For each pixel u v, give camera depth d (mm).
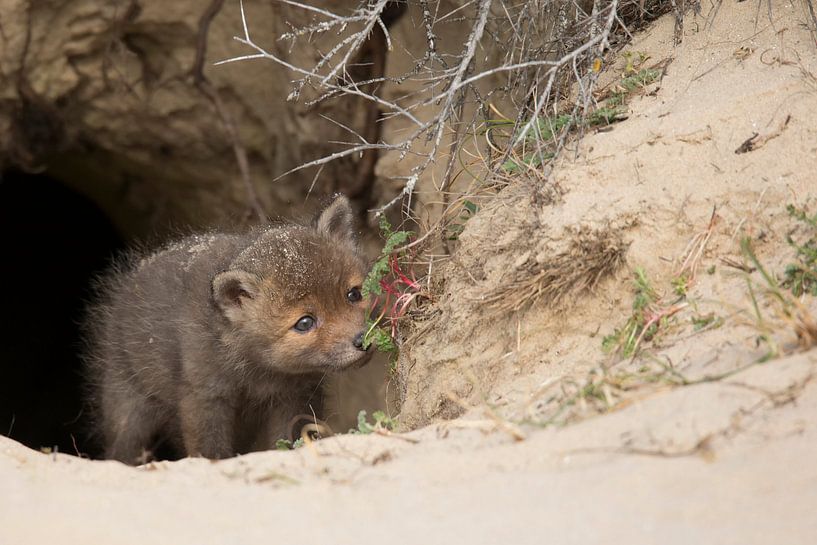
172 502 5883
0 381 21703
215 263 11695
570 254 8469
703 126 8625
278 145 17797
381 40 15070
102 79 17547
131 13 16922
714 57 9617
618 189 8531
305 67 16469
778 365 6027
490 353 9133
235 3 17062
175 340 11500
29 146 17828
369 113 15719
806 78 8672
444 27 13977
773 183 7887
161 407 12328
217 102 17094
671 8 10625
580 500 5086
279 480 6273
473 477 5723
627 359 7457
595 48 10008
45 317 22328
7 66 16781
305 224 12023
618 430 5863
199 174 18766
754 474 5012
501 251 9359
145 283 12625
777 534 4469
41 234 22594
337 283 10734
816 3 9461
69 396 21891
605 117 9531
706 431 5531
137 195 19953
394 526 5164
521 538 4785
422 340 10148
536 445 5953
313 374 11523
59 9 16750
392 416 11156
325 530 5230
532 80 11070
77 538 5352
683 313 7555
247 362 11102
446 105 9398
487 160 10758
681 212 8109
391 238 10289
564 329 8492
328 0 15844
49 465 6930
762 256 7672
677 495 4953
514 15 11938
